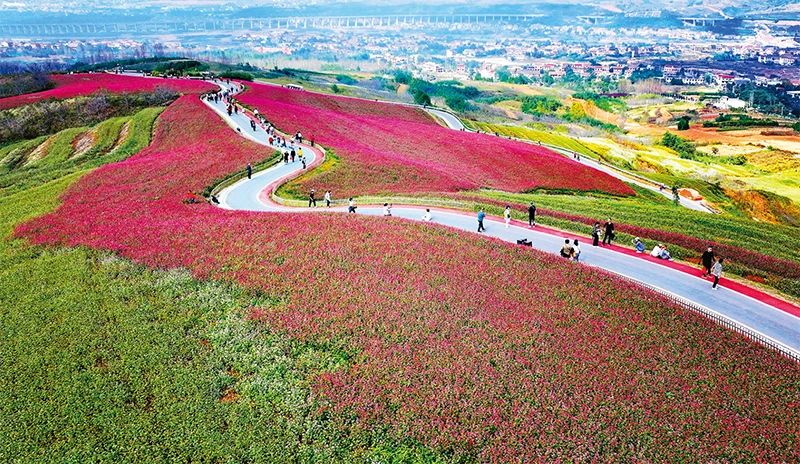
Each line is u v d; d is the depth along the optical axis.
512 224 53.28
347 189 64.69
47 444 24.59
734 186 110.88
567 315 32.59
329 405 25.45
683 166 134.62
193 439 24.19
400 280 36.25
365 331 30.73
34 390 27.52
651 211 65.56
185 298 34.91
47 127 107.31
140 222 47.19
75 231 46.06
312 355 29.00
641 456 22.47
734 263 44.97
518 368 27.64
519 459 22.28
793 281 41.41
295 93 137.62
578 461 22.23
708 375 27.67
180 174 63.50
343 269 37.78
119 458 23.62
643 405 25.30
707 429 24.05
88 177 62.47
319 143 82.00
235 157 71.06
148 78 142.75
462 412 24.72
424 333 30.39
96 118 110.50
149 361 29.08
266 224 45.97
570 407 25.00
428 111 163.88
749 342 30.92
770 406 25.77
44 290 36.47
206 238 43.12
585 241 49.91
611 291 35.81
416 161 80.38
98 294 35.62
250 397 26.50
